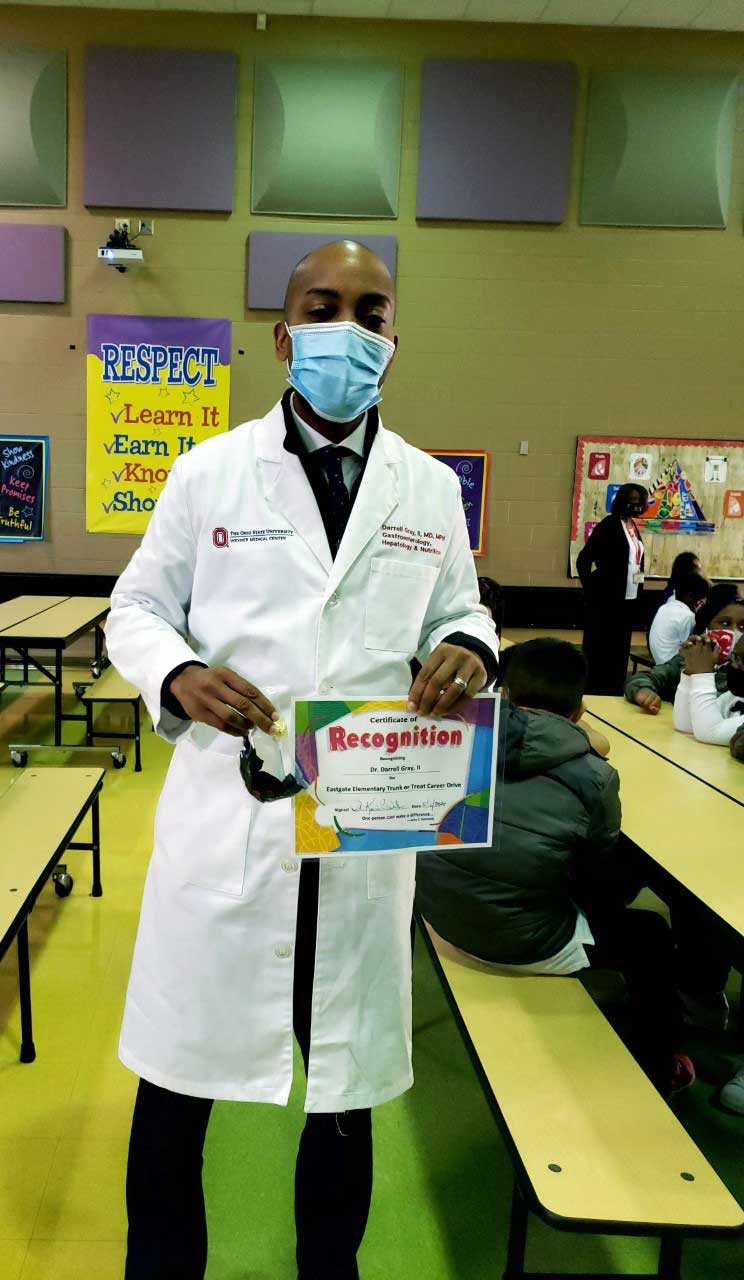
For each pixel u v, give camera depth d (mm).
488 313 6141
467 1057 2168
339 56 5836
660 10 5656
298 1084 2049
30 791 2469
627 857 1798
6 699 5371
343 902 1101
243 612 1069
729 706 2648
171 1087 1117
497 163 5906
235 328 6109
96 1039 2141
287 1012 1103
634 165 5949
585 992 1708
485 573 6445
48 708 5211
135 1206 1188
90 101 5781
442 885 1731
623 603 5422
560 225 6070
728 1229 1157
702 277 6148
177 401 6176
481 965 1799
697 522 6398
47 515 6297
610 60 5914
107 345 6102
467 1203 1699
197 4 5684
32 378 6152
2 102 5789
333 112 5809
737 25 5820
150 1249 1177
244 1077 1112
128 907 2820
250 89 5852
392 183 5938
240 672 1077
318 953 1101
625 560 5367
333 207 5949
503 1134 1314
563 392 6254
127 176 5875
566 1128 1326
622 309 6168
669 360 6238
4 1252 1516
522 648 1844
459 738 995
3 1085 1957
